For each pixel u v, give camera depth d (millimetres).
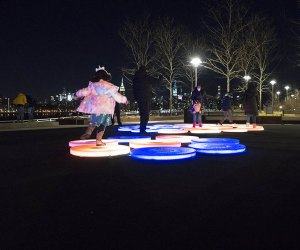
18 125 22047
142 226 4152
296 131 17750
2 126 21156
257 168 7641
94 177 6820
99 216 4527
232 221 4293
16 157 9352
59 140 13836
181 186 6059
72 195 5551
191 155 9094
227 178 6668
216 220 4332
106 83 9695
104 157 9227
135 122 29969
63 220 4391
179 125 21172
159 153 8883
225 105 20828
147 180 6527
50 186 6137
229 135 15430
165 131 16391
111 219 4410
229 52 34281
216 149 9805
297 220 4301
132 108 41625
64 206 4977
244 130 17125
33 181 6520
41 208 4891
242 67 36156
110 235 3889
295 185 6105
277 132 17094
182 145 11742
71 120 26188
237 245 3590
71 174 7109
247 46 36000
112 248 3549
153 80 13258
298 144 11977
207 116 28562
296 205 4914
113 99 9922
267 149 10711
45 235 3910
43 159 8992
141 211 4715
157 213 4621
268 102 46062
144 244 3637
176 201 5156
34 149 10984
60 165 8117
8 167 7910
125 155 9555
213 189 5848
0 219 4445
